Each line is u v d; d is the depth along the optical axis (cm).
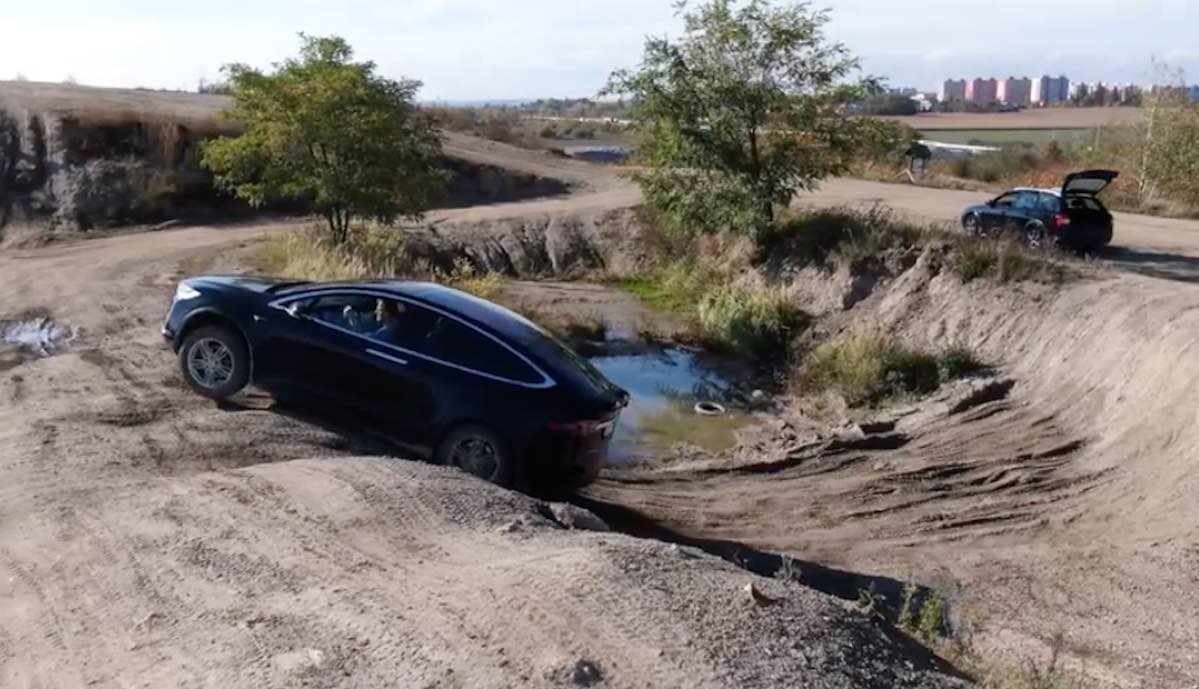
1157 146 3478
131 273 2145
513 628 540
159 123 3416
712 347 2059
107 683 527
